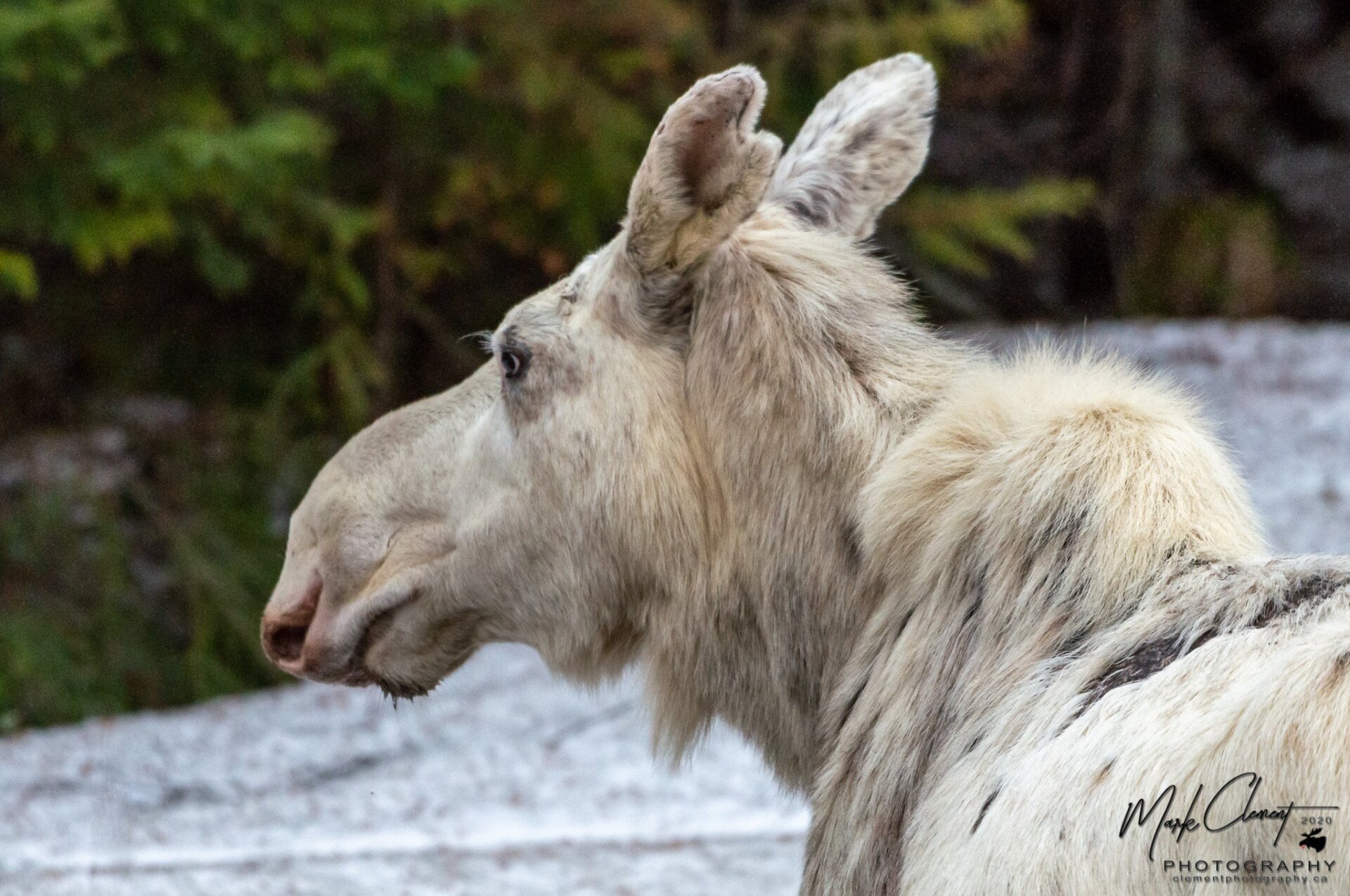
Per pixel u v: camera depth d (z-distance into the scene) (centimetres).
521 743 2289
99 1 2775
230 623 3231
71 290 3672
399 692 1091
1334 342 4466
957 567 857
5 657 3009
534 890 1694
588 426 975
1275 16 5103
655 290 966
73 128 3000
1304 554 776
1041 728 761
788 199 1066
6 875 1759
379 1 3222
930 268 4553
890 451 913
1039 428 859
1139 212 5081
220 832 1973
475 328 3984
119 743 2377
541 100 3519
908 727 849
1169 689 709
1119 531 807
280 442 3528
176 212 3275
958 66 4672
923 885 768
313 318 3766
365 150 3706
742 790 2064
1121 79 4978
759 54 3866
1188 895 648
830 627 924
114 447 3512
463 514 1038
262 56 3238
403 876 1742
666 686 990
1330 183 5072
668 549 958
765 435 934
